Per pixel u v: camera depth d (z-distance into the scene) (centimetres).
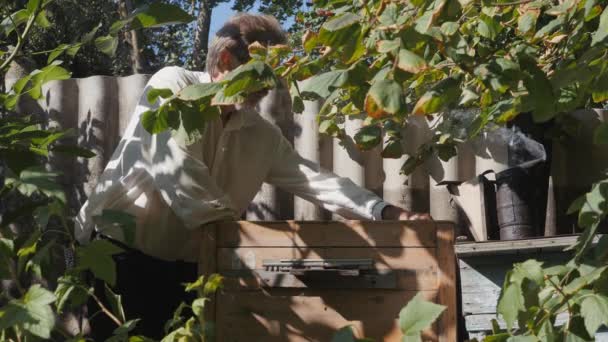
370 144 326
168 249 282
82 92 447
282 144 296
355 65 200
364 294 237
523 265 188
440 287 233
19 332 201
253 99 271
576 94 218
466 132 352
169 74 272
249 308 243
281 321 241
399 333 234
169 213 276
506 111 235
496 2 233
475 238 404
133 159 272
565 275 194
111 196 275
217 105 221
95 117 443
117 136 448
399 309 235
